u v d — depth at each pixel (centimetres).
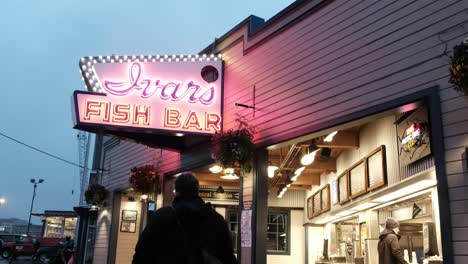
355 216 1000
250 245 757
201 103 861
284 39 761
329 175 1061
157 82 845
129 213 1391
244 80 836
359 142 832
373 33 607
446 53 507
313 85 688
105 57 838
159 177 1091
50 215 3419
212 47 937
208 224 301
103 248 1393
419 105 543
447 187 481
